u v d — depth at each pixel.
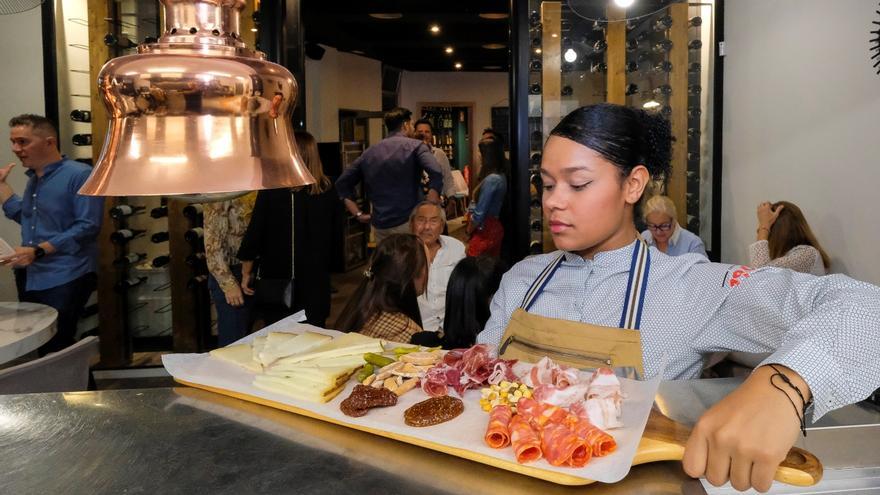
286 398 1.04
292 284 3.29
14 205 3.49
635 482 0.81
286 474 0.83
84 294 3.51
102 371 4.06
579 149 1.16
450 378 1.04
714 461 0.76
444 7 6.76
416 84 12.45
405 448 0.91
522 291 1.43
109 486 0.79
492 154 5.52
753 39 3.65
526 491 0.79
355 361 1.20
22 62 3.96
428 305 2.91
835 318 0.87
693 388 1.12
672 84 3.97
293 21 3.81
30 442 0.92
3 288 4.23
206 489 0.79
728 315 1.19
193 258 4.04
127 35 3.91
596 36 3.91
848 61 2.89
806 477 0.78
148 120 0.70
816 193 3.15
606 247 1.28
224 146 0.71
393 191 5.02
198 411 1.03
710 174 4.12
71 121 4.00
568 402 0.93
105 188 0.70
